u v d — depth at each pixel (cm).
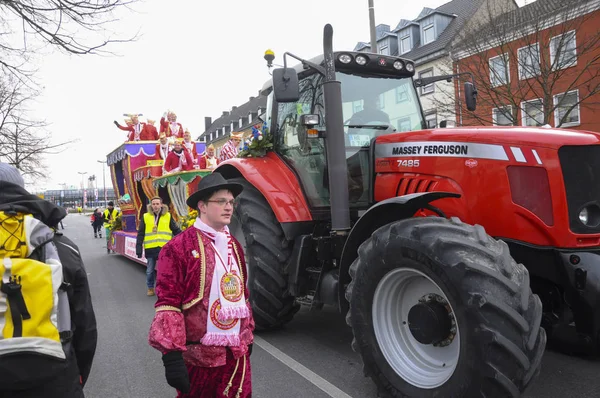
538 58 1236
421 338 295
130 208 1112
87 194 8881
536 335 250
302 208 444
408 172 379
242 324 226
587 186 306
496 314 247
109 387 371
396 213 338
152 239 727
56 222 193
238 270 226
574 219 301
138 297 726
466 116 1356
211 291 214
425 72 2341
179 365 197
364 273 316
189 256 213
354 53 436
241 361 223
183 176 786
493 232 326
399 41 2759
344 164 388
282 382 361
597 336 299
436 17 2511
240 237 530
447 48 1599
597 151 313
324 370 383
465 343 254
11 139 1278
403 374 302
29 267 167
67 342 179
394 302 318
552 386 332
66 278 185
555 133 313
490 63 1348
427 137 369
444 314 290
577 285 297
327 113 388
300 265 428
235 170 536
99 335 521
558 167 300
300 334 482
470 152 338
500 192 320
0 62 695
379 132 447
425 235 279
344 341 457
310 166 452
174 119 1063
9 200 179
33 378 162
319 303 429
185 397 216
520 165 313
